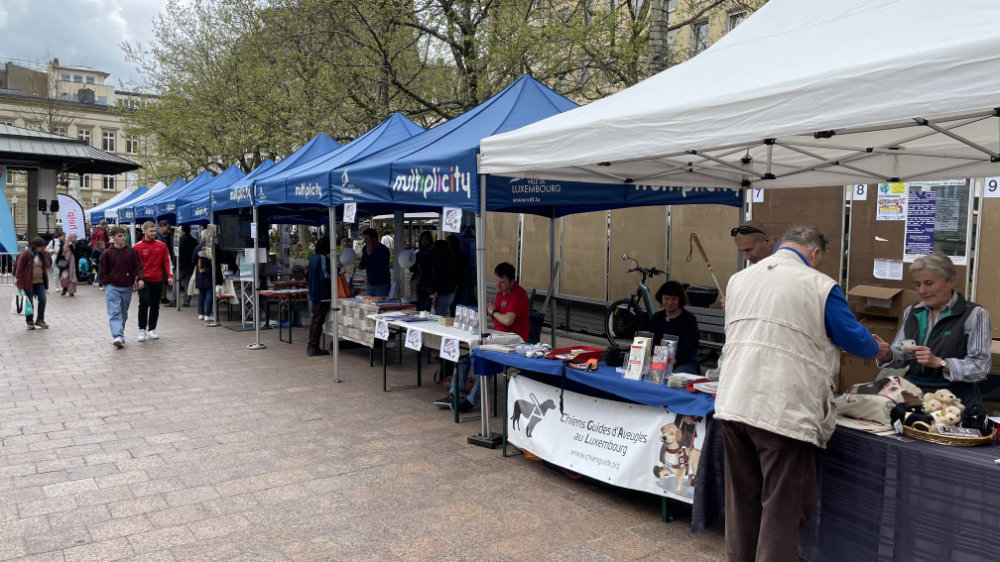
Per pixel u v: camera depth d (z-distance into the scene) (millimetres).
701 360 8945
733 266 9414
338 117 14266
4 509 4348
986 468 2795
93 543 3875
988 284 6711
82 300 17188
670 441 4055
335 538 3963
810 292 2963
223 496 4586
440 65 14828
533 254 13039
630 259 10289
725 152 5570
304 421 6395
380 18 12133
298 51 15094
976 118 3648
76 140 26891
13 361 9219
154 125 21078
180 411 6723
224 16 17969
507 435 5379
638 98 4324
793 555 2924
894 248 7363
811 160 5609
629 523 4188
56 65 63188
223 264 13383
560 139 4480
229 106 16719
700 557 3744
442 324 7223
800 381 2924
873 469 3186
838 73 2938
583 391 4973
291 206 13102
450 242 10344
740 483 3170
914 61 2686
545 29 10734
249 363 9195
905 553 3064
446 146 5887
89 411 6711
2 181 26250
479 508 4402
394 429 6148
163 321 13383
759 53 3914
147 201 17516
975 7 3020
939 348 3910
